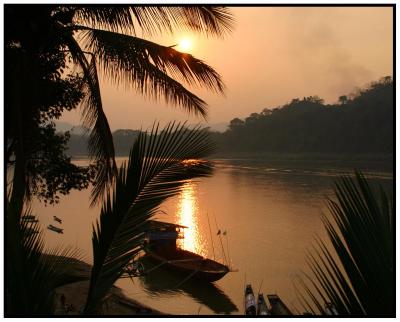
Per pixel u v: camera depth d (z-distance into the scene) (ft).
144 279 54.60
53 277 11.22
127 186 11.81
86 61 24.38
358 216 8.20
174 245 58.54
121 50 22.27
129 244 11.35
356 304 7.89
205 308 48.91
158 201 11.58
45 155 26.20
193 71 22.77
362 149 364.17
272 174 239.91
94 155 27.02
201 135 11.96
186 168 11.75
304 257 68.03
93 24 23.30
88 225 94.58
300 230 90.12
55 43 22.62
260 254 72.23
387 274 7.87
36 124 21.72
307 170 266.57
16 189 15.98
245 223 99.96
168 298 50.03
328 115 422.00
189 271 53.36
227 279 59.11
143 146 11.99
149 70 22.47
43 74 23.02
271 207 122.21
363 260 8.00
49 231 86.28
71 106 25.68
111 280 10.96
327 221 8.45
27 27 18.62
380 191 8.63
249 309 33.58
